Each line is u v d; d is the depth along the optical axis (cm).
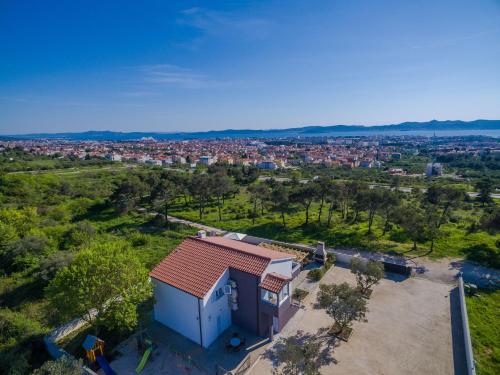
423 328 2200
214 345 2098
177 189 6025
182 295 2119
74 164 14125
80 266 2034
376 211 4628
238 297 2233
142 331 2188
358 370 1828
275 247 3619
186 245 2530
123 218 5466
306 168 15675
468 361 1817
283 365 1884
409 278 2925
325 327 2241
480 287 2738
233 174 10731
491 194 8575
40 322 2370
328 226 4594
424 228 3600
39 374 1552
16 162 13250
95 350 1936
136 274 2148
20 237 3809
